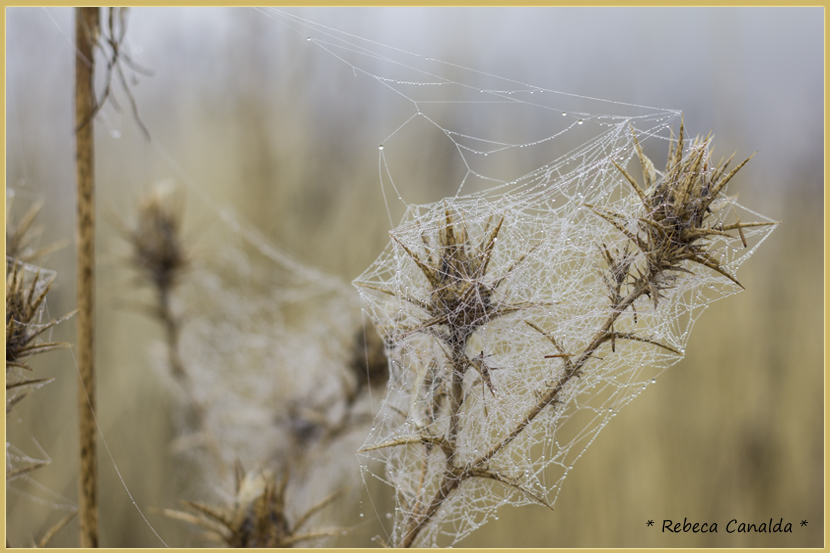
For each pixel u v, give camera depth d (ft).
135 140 4.73
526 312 2.62
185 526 3.97
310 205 4.87
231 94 4.92
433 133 4.79
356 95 4.98
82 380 2.74
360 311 3.06
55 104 4.37
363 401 2.98
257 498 2.77
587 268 2.66
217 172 4.90
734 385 4.25
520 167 4.59
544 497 2.68
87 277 2.75
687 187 2.55
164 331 4.20
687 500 3.98
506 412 2.64
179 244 3.57
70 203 4.40
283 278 4.66
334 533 2.78
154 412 4.31
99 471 4.01
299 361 3.59
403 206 4.74
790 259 4.57
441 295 2.57
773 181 4.71
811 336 4.37
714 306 4.37
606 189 2.69
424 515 2.60
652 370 4.14
